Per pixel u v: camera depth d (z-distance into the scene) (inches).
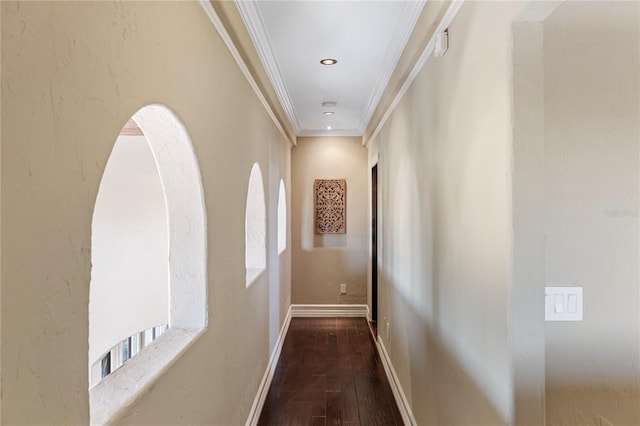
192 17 56.2
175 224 61.8
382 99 140.0
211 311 65.6
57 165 28.1
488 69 51.6
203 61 61.0
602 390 53.9
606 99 53.4
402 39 94.3
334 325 199.0
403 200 111.8
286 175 191.5
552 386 54.0
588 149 53.7
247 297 96.7
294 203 216.2
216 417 68.9
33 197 25.8
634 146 53.4
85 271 31.8
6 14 23.4
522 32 45.4
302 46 101.9
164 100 46.5
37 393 26.3
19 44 24.4
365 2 79.3
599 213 53.9
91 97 32.1
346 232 216.4
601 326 53.9
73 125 29.9
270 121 134.7
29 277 25.5
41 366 26.7
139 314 182.5
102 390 41.1
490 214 51.6
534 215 46.0
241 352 89.7
